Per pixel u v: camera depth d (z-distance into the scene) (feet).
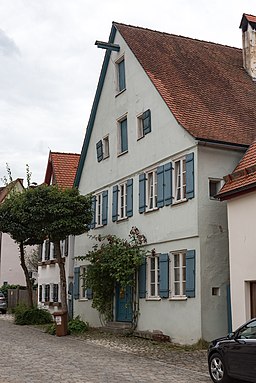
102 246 74.54
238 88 72.43
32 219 72.49
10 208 85.66
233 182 54.75
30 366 42.63
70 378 37.04
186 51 77.97
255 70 77.25
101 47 79.41
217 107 66.39
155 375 38.81
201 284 56.80
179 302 60.23
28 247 157.28
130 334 67.77
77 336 68.69
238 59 81.25
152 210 67.46
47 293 108.37
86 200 74.23
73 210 72.74
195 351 53.11
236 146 59.98
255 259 50.29
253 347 32.53
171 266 62.85
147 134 70.18
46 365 43.16
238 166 57.06
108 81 83.87
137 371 40.55
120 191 78.18
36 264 148.56
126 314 72.54
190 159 59.62
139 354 51.06
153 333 63.52
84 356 49.19
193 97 67.00
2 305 121.90
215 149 59.77
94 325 81.82
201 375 39.17
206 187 58.75
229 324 55.98
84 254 88.48
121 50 79.36
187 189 59.93
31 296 93.97
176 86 68.33
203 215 58.18
